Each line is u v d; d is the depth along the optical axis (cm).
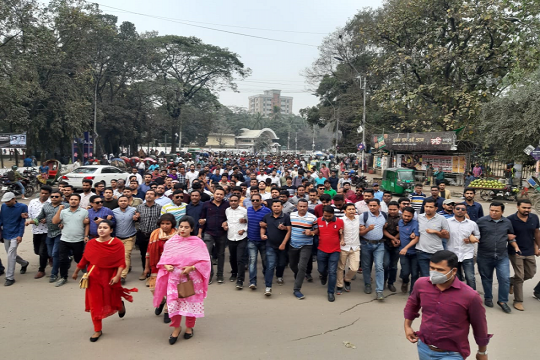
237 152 8094
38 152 4088
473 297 310
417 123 3191
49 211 698
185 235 494
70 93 2941
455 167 2875
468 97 2678
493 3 2584
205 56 5238
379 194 938
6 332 500
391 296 688
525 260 634
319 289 721
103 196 834
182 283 477
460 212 628
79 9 2920
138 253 917
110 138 4422
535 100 1930
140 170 2489
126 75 4006
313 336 509
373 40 3272
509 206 1852
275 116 13125
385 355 460
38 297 627
